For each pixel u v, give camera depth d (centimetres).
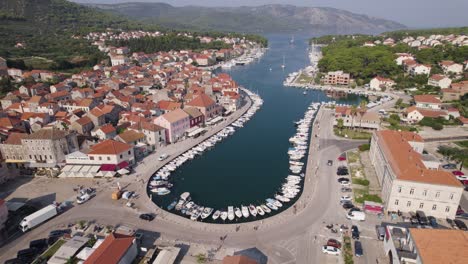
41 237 8544
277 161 13662
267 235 8556
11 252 8025
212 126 17600
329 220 9131
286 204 10294
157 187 11300
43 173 12019
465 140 15225
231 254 7831
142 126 14588
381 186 10825
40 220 9031
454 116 18162
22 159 12481
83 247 7831
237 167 13162
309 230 8719
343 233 8506
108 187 11081
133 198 10425
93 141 14238
